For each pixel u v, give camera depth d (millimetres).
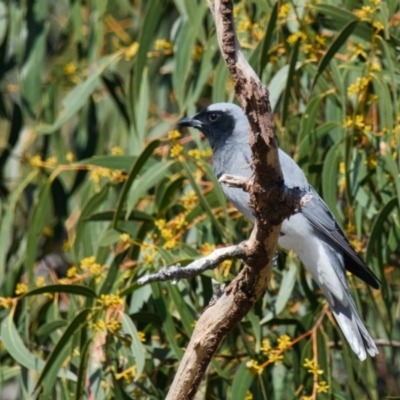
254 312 10094
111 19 13305
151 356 10055
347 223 10820
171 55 12203
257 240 7137
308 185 9680
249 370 9422
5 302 9953
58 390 10398
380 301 11539
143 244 10062
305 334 9781
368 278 9477
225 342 10516
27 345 10359
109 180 11305
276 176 6723
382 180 10102
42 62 12211
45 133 11562
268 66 11078
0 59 12758
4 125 14312
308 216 9578
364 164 10211
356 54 10469
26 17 12328
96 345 9789
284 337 9562
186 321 9648
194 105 11281
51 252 12477
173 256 9812
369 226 10617
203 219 10484
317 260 9641
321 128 10312
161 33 12898
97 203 11000
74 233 11508
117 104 12539
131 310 10016
